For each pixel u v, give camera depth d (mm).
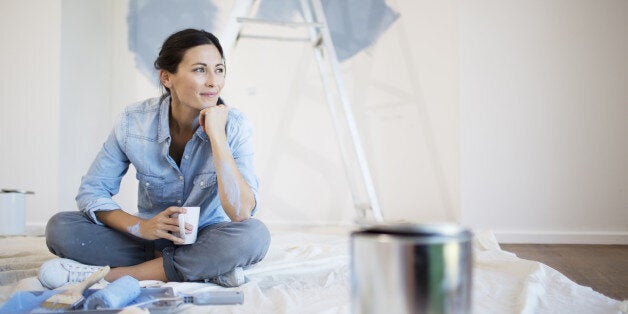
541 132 2506
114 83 3000
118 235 1256
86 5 2943
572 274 1553
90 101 2965
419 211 2895
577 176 2490
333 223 2938
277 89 2980
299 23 2297
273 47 2982
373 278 375
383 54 2949
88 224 1240
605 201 2477
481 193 2508
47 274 1112
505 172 2508
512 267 1377
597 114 2498
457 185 2828
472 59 2529
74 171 2922
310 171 2965
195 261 1147
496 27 2525
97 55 2979
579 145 2496
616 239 2436
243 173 1328
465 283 378
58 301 841
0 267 1320
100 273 962
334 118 2584
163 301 887
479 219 2500
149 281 1121
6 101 2775
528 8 2527
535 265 1319
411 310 363
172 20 3000
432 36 2896
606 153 2488
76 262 1196
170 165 1296
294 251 1563
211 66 1237
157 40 2998
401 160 2924
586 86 2504
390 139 2934
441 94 2873
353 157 2941
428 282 362
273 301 1052
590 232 2467
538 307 993
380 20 2957
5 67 2781
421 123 2902
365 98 2955
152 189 1318
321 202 2953
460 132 2523
